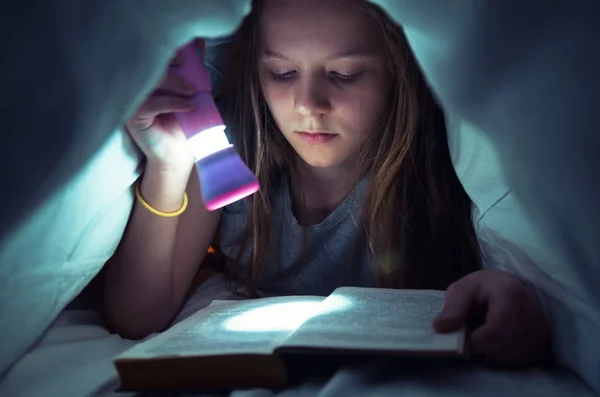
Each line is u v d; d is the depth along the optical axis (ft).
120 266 3.14
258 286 3.43
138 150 2.86
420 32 2.13
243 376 2.23
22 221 2.16
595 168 2.04
